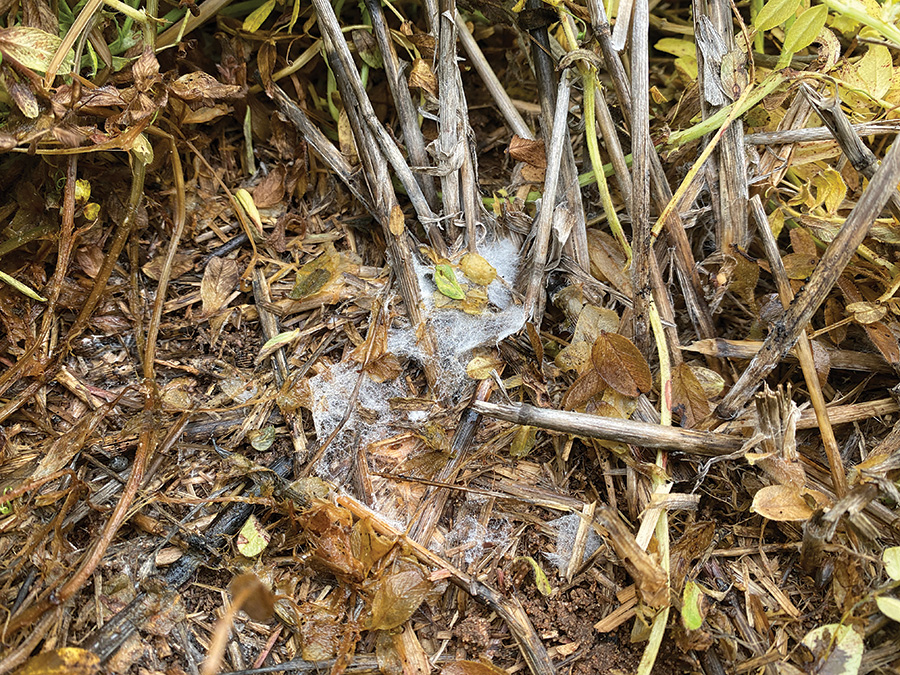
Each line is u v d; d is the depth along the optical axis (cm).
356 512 18
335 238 23
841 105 21
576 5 20
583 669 18
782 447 18
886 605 16
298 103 24
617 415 19
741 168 20
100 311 21
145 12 20
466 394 20
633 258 19
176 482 19
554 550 19
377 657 17
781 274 19
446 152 21
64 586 17
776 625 18
